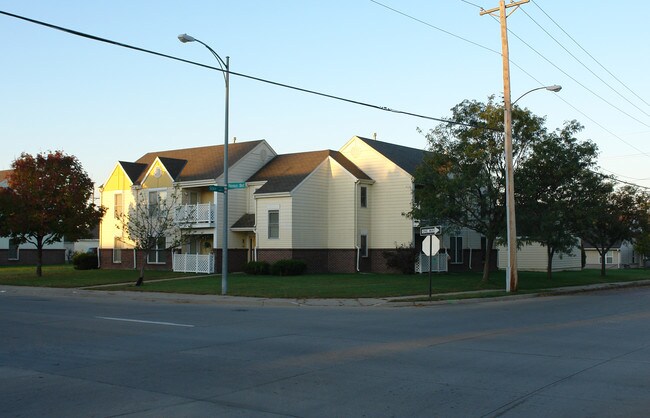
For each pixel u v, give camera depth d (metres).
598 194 30.80
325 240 38.88
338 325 16.08
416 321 17.19
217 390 8.61
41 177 35.03
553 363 10.65
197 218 37.81
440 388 8.73
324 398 8.16
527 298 26.83
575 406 7.74
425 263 37.62
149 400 8.04
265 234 37.38
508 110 26.95
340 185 38.75
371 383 9.05
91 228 38.19
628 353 11.73
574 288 32.28
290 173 38.91
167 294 25.86
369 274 36.09
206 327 15.48
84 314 18.56
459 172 29.00
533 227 29.47
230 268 38.19
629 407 7.68
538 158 28.86
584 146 29.66
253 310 20.42
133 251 42.19
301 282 29.89
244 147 41.34
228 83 25.00
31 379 9.33
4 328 15.15
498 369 10.10
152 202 40.56
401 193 37.84
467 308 21.78
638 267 68.81
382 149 40.12
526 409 7.59
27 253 56.03
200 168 40.25
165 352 11.69
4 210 34.75
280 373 9.75
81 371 9.92
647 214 43.66
